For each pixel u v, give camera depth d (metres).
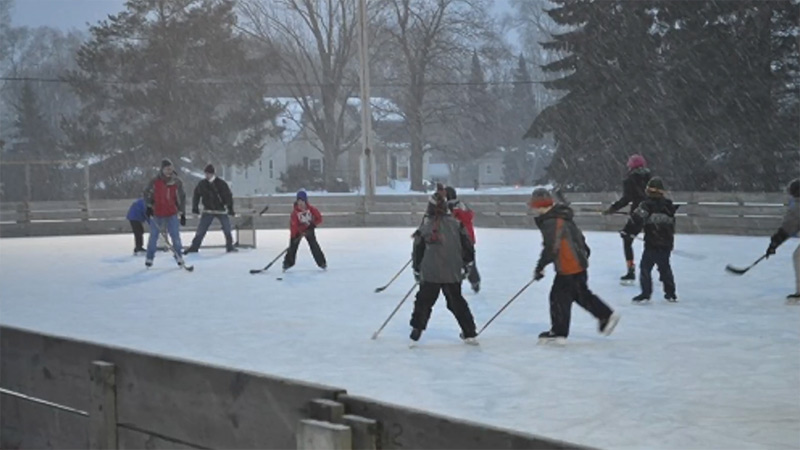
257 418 9.28
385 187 125.81
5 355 12.82
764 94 70.38
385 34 109.75
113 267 37.78
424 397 15.65
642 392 15.77
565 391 15.90
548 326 22.44
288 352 19.86
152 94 96.12
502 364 18.22
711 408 14.65
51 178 84.56
